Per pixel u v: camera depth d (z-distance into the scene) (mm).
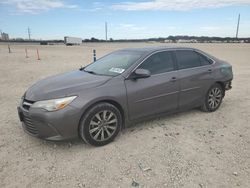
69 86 4262
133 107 4637
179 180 3383
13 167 3729
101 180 3402
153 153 4105
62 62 21297
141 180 3393
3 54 32062
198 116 5828
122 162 3838
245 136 4777
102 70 5035
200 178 3422
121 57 5246
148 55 4957
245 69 15258
